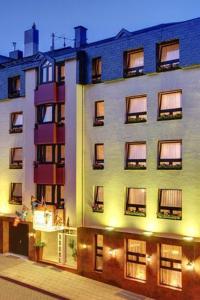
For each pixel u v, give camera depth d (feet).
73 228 103.04
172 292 86.43
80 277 101.19
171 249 88.94
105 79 99.30
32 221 112.78
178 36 87.51
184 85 87.30
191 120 86.17
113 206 97.76
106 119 99.91
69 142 104.37
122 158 96.73
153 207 91.04
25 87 116.47
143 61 93.81
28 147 114.52
